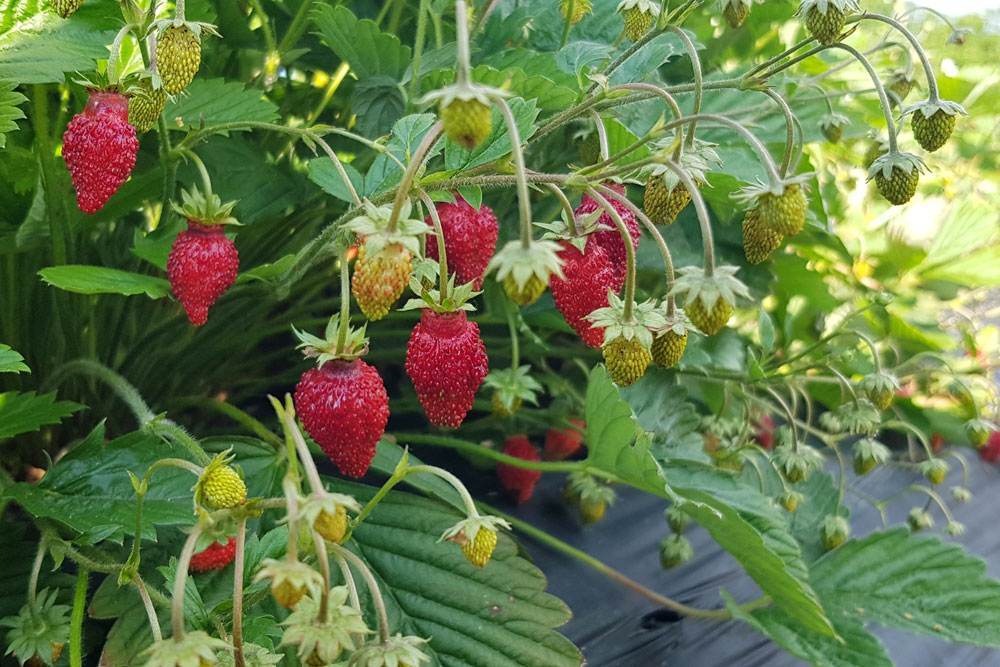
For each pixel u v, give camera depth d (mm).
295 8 322
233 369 344
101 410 314
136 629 237
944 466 350
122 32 230
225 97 286
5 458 306
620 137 279
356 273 199
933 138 232
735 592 322
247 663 191
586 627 298
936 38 525
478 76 273
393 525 271
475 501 338
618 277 225
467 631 258
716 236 353
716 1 275
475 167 231
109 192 232
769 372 351
